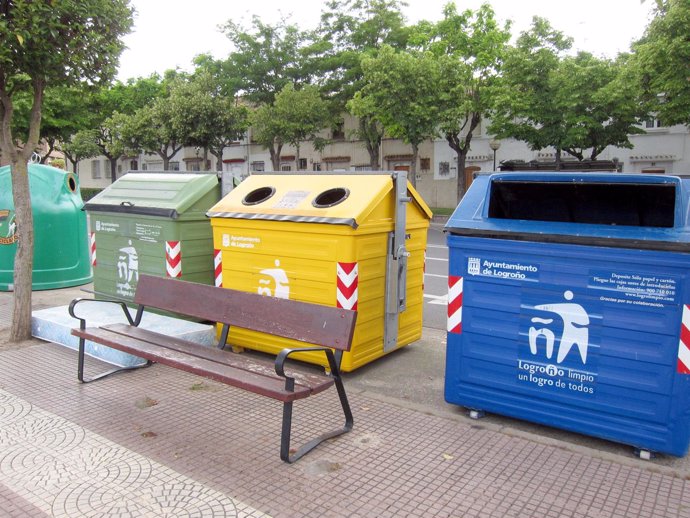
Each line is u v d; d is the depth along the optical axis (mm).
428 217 5953
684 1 14625
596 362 3682
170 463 3535
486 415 4336
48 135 29156
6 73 5730
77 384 4906
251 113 28250
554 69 19172
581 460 3625
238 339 5707
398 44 26422
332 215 4871
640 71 16391
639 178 3602
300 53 29172
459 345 4223
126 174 7590
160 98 30703
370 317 5191
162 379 5055
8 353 5742
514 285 3936
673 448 3486
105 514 2990
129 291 6992
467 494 3211
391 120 21984
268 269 5383
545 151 25953
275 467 3500
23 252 6121
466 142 23500
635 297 3504
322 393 4770
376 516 2988
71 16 5602
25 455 3635
